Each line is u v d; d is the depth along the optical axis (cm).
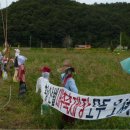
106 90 1644
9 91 1758
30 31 9762
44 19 10462
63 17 10838
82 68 2542
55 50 7919
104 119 1145
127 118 1149
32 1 10794
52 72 2120
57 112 1193
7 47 2377
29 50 7350
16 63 1986
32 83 1847
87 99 1106
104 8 12706
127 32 11400
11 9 10144
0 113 1305
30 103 1445
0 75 2298
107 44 10412
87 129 1090
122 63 1177
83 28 10925
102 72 2373
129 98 1097
